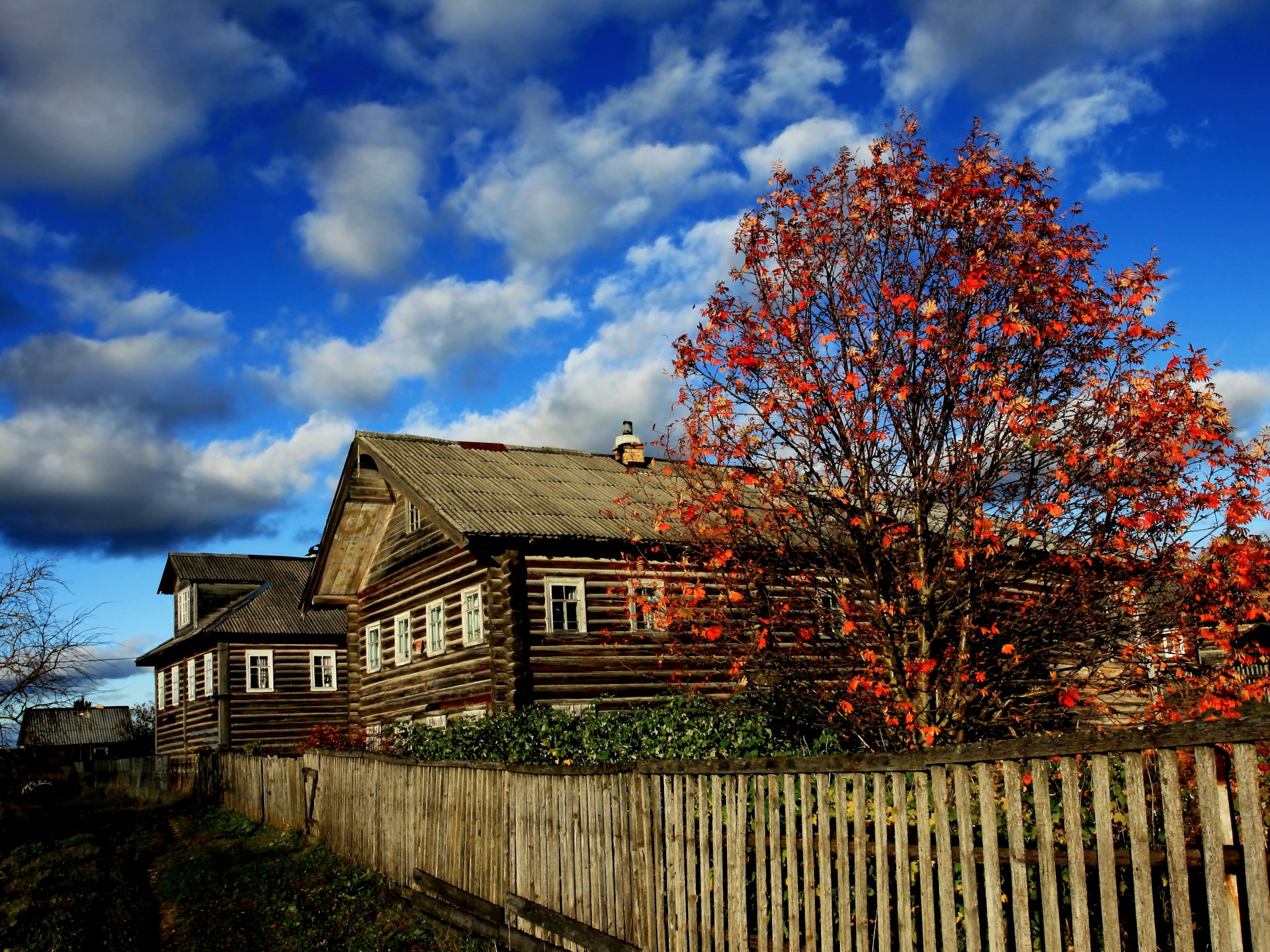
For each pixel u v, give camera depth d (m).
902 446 8.80
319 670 34.03
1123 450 8.06
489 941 9.17
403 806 11.63
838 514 9.01
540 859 8.63
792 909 5.90
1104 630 8.45
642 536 19.08
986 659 8.90
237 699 32.38
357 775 13.42
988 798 4.81
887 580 9.02
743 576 9.60
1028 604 8.64
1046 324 8.38
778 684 9.98
